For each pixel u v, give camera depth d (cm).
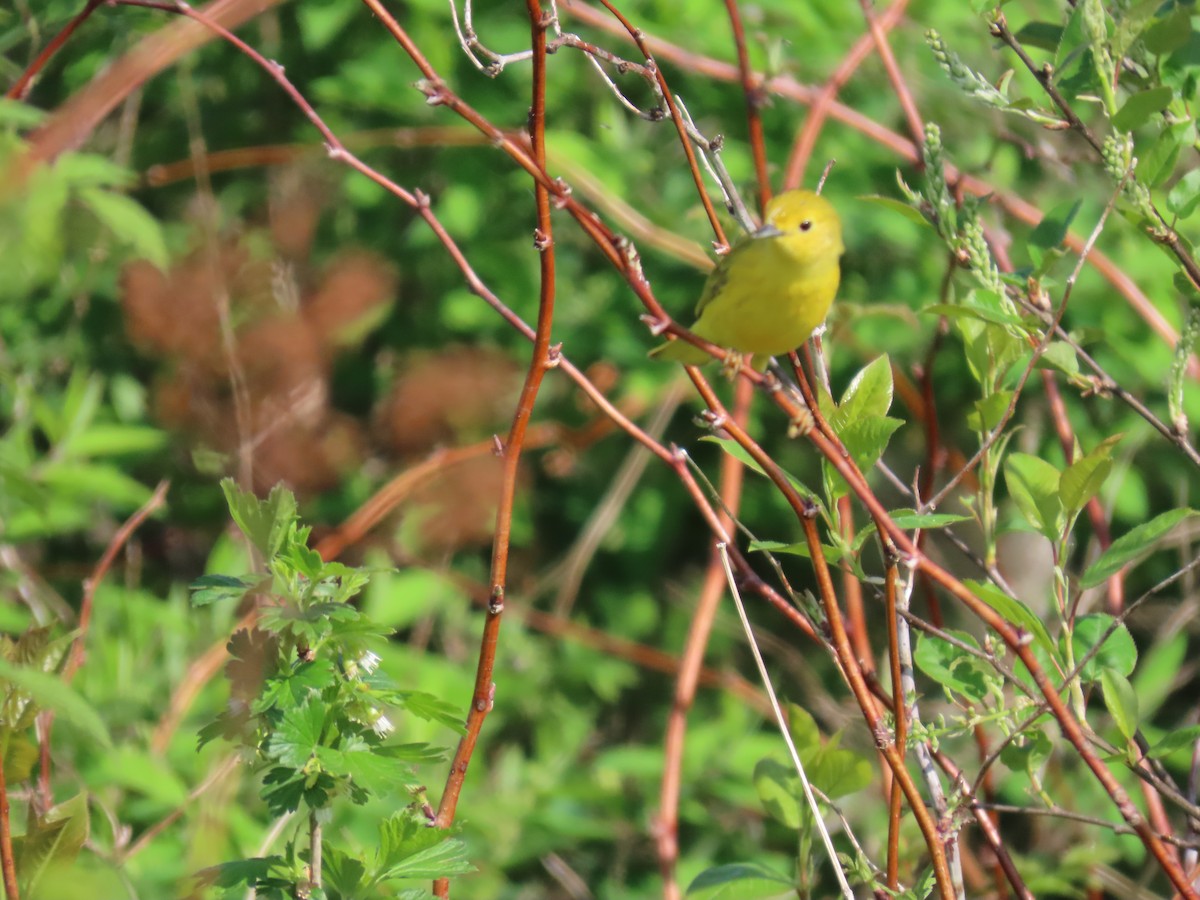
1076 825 955
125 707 917
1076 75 664
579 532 1488
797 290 689
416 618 1290
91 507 1391
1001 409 641
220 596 493
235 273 1257
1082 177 1213
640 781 1184
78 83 1176
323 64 1452
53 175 661
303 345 1254
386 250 1413
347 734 498
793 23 1268
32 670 474
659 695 1413
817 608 586
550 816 1019
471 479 1287
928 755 618
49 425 1079
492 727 1143
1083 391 637
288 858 511
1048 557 1162
